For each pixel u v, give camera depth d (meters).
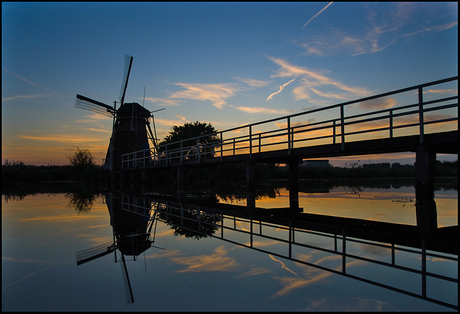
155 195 12.00
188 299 2.23
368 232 4.48
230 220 5.79
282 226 5.08
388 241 3.90
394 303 2.14
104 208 7.98
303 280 2.58
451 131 6.72
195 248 3.65
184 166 18.30
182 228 5.00
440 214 6.01
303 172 28.36
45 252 3.59
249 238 4.17
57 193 13.88
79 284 2.57
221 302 2.18
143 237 4.34
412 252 3.38
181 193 12.79
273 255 3.31
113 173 28.02
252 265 2.97
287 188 14.91
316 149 10.12
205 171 28.73
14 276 2.79
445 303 2.13
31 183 26.30
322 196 10.35
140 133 31.02
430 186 7.20
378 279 2.59
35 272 2.89
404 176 29.45
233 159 14.11
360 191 12.21
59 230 5.01
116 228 5.13
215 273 2.77
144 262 3.12
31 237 4.46
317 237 4.19
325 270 2.82
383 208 6.96
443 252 3.36
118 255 3.41
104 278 2.71
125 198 10.95
